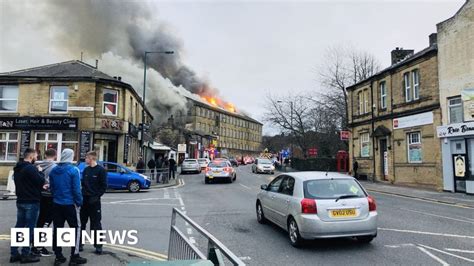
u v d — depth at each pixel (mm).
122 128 24594
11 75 23641
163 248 7211
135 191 18750
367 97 27969
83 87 23609
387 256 6621
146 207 12789
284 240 7859
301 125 45375
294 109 45594
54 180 6000
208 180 24625
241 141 108625
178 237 5219
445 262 6246
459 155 18406
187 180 27875
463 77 18516
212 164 25078
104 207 12703
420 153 21562
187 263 3033
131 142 27656
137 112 30906
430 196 16812
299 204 7258
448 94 19344
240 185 22500
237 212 11664
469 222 10117
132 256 6500
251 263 6207
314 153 41656
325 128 45625
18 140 23281
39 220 6812
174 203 13961
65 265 5828
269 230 8875
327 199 7223
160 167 29359
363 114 28375
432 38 24094
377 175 26234
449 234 8453
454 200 15281
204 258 3832
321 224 6988
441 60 19906
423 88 21219
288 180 8414
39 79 23531
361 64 38594
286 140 58344
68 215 5930
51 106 23672
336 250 7055
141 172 24031
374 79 26781
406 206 13578
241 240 7859
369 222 7238
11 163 22859
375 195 17906
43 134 23469
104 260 6168
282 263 6211
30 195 6020
